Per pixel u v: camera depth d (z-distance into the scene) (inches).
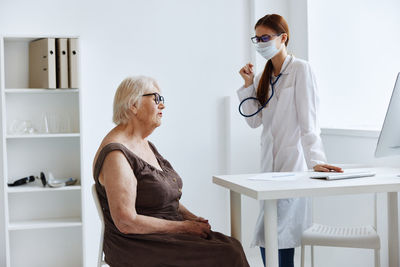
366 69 147.6
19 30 142.2
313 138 102.2
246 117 117.3
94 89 147.9
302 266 98.8
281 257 107.0
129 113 89.3
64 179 144.2
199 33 156.7
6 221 133.0
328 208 136.0
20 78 142.6
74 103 145.6
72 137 146.6
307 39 149.8
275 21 104.6
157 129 154.3
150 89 90.2
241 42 160.4
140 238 82.2
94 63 147.9
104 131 148.9
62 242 147.3
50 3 143.9
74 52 134.7
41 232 145.6
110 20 148.8
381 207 116.1
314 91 104.5
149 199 85.6
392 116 88.2
